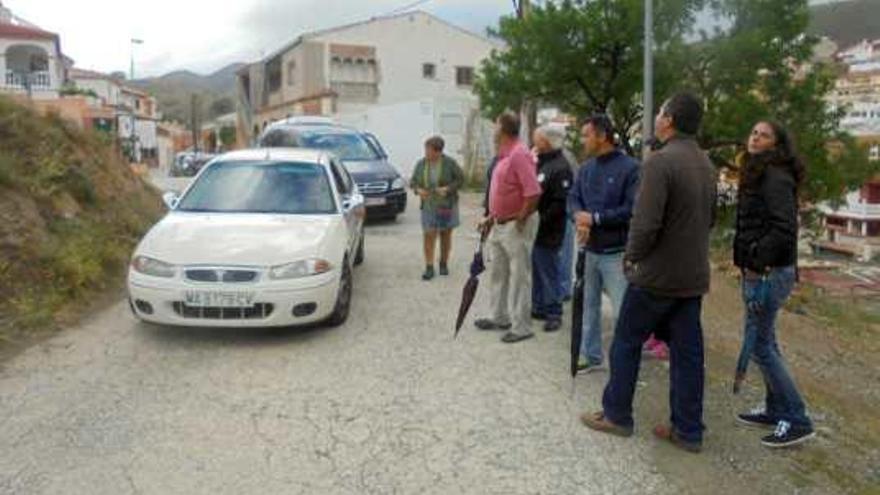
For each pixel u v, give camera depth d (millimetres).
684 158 3824
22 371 5188
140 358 5488
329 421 4426
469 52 39656
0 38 34750
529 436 4289
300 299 5777
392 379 5145
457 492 3643
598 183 4977
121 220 9969
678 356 4105
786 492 3791
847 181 14320
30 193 8492
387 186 12844
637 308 4094
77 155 10594
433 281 8344
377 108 26984
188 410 4547
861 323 13570
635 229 3834
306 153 7895
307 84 37094
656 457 4074
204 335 6055
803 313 13023
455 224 8398
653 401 4879
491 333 6289
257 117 47625
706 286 3990
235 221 6465
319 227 6438
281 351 5691
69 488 3615
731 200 13859
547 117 19516
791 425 4301
